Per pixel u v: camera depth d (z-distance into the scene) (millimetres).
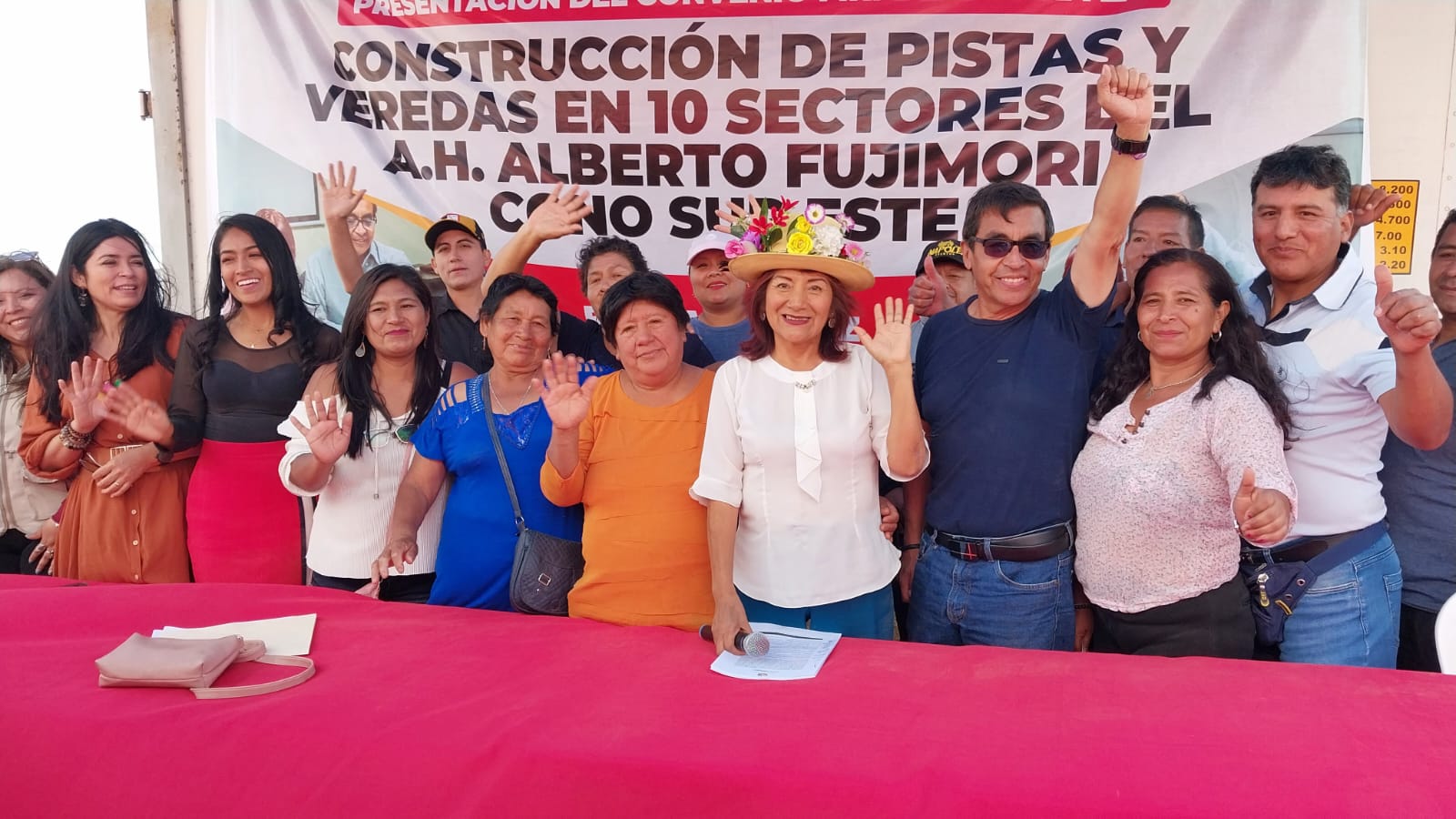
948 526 2262
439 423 2387
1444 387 1944
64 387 2648
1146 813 1166
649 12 3150
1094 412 2158
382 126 3361
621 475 2082
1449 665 1688
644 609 2021
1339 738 1326
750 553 2072
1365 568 2119
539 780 1301
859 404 2064
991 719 1408
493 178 3324
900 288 3180
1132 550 1988
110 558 2811
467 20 3254
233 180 3457
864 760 1283
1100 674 1581
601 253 3137
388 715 1448
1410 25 2963
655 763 1283
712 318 3236
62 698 1529
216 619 1925
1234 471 1847
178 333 2959
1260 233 2287
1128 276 2979
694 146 3203
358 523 2498
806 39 3094
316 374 2635
